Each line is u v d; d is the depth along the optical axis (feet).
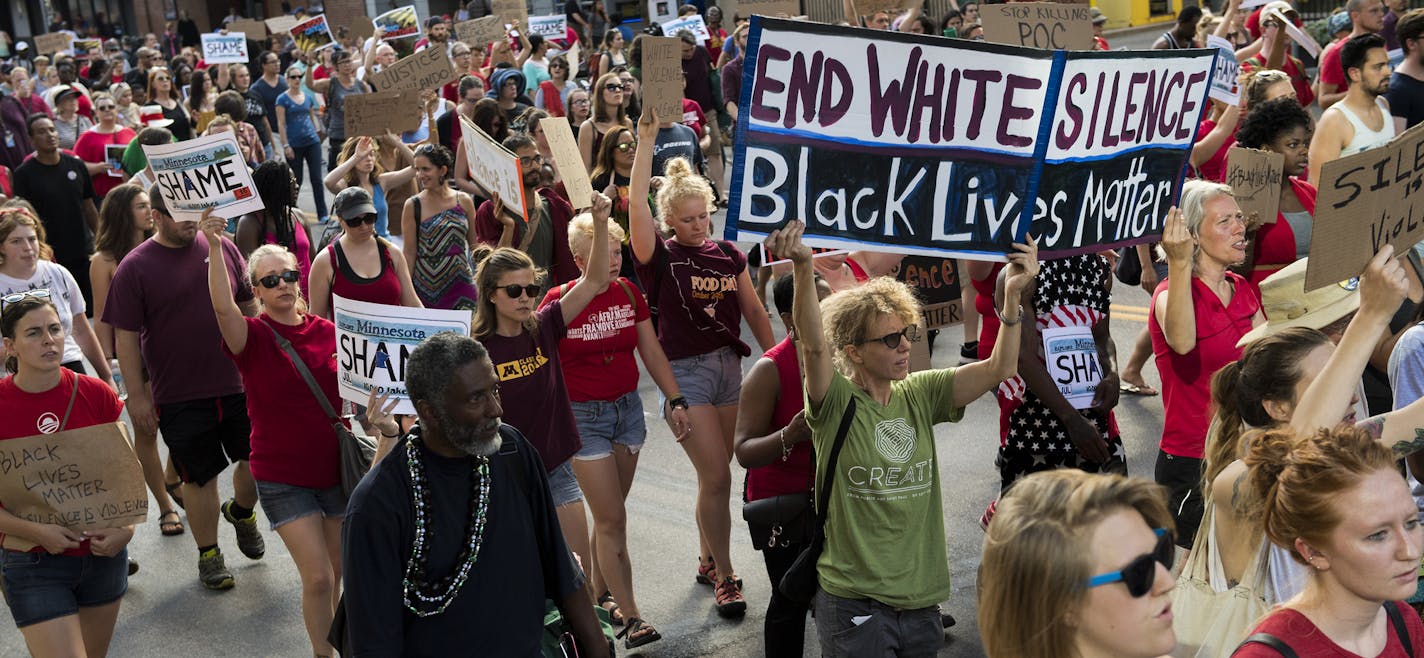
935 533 14.47
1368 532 8.80
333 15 124.98
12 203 23.85
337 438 17.72
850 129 13.25
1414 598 12.24
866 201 13.48
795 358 16.44
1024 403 18.84
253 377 17.62
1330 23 43.65
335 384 17.76
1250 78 28.55
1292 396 12.04
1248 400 12.27
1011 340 14.20
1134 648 7.57
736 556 22.31
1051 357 18.65
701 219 20.17
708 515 20.12
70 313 23.71
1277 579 10.87
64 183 38.86
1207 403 16.93
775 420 16.60
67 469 16.19
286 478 17.74
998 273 20.48
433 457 11.91
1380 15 36.83
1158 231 16.06
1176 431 17.15
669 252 20.15
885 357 13.91
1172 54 15.06
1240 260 17.33
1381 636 9.28
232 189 21.09
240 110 48.67
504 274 16.80
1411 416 12.14
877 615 14.12
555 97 52.21
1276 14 40.29
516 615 12.09
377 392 15.34
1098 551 7.54
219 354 21.79
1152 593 7.57
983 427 27.91
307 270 25.43
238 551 23.93
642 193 19.80
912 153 13.53
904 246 13.73
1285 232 21.35
